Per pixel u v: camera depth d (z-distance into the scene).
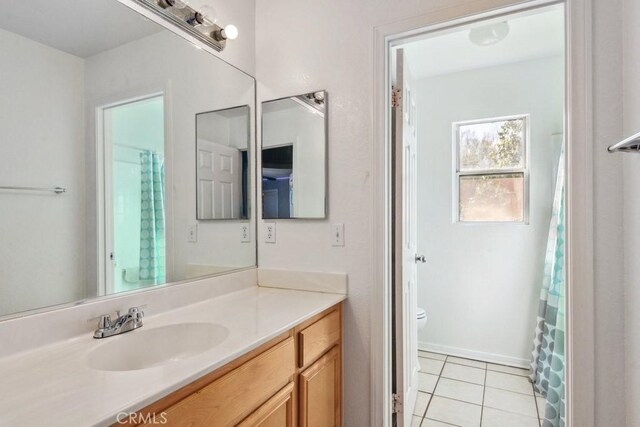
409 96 2.00
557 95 2.61
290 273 1.78
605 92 1.23
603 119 1.23
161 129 1.43
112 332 1.09
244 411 1.00
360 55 1.64
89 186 1.17
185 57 1.54
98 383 0.77
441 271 2.96
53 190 1.07
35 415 0.64
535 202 2.67
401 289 1.72
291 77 1.80
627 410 1.18
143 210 1.35
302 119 1.77
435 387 2.38
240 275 1.76
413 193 2.17
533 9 1.36
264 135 1.88
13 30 0.99
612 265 1.22
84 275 1.14
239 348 0.96
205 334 1.21
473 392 2.31
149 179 1.38
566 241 1.29
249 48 1.87
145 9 1.37
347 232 1.66
